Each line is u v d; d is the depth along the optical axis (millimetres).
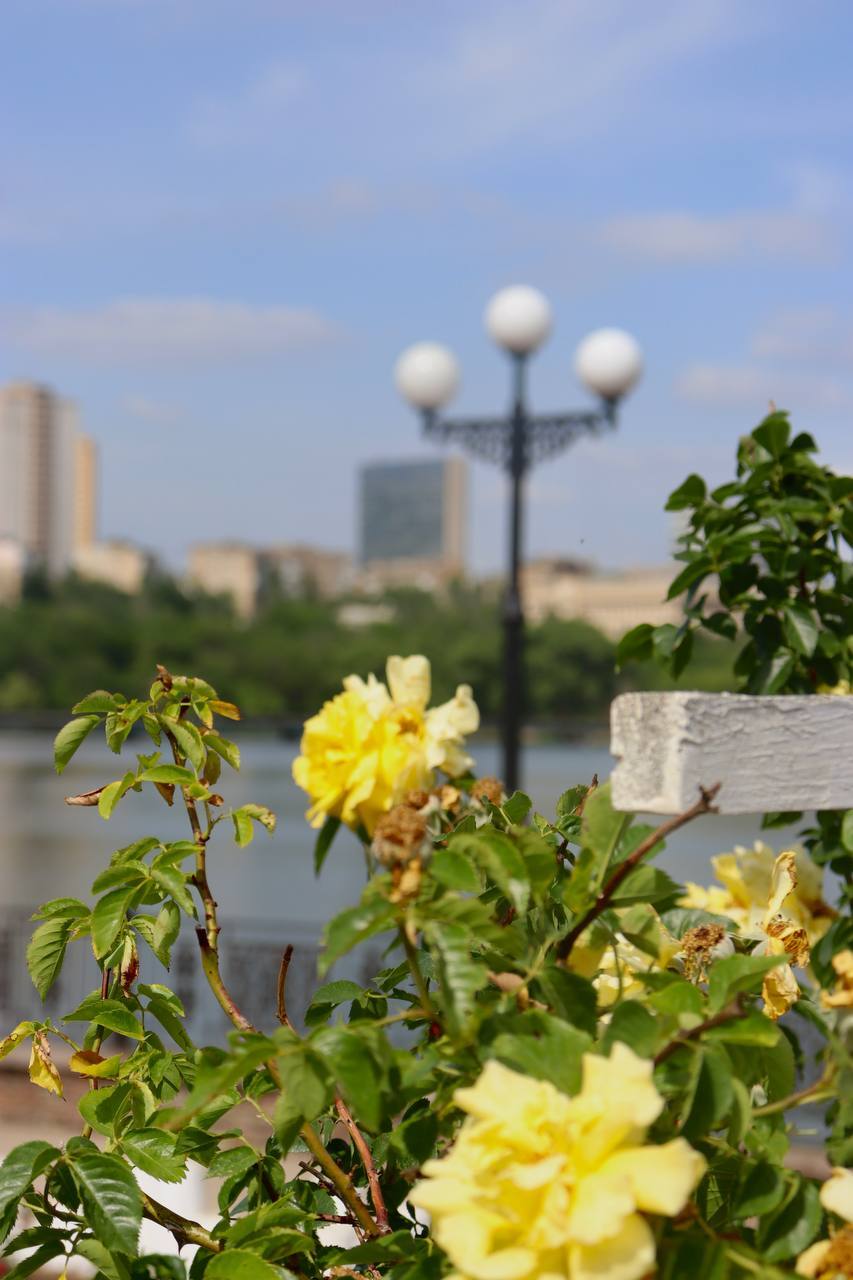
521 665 9672
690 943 1526
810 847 2641
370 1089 1184
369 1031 1251
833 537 2703
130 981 1786
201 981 9641
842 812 2391
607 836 1307
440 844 1476
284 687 88875
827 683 2711
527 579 106562
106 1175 1358
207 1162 1633
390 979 1714
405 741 1273
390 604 100562
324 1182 1722
